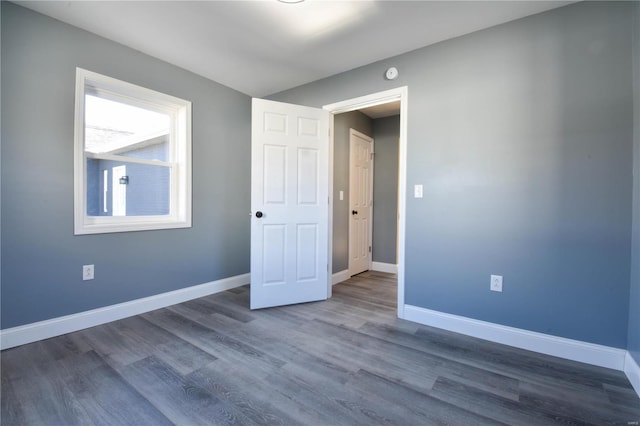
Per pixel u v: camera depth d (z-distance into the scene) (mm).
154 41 2467
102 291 2447
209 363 1850
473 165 2281
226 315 2658
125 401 1493
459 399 1535
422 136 2514
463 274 2338
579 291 1924
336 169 3805
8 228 1999
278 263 2908
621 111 1793
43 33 2111
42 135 2123
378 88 2768
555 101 1982
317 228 3092
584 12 1889
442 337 2268
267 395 1553
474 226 2283
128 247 2604
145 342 2121
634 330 1692
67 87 2227
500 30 2172
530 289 2080
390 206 4531
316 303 3023
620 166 1796
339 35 2355
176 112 3027
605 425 1361
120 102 2635
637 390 1579
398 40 2418
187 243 3051
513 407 1479
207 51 2629
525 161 2084
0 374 1707
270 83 3293
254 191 2803
